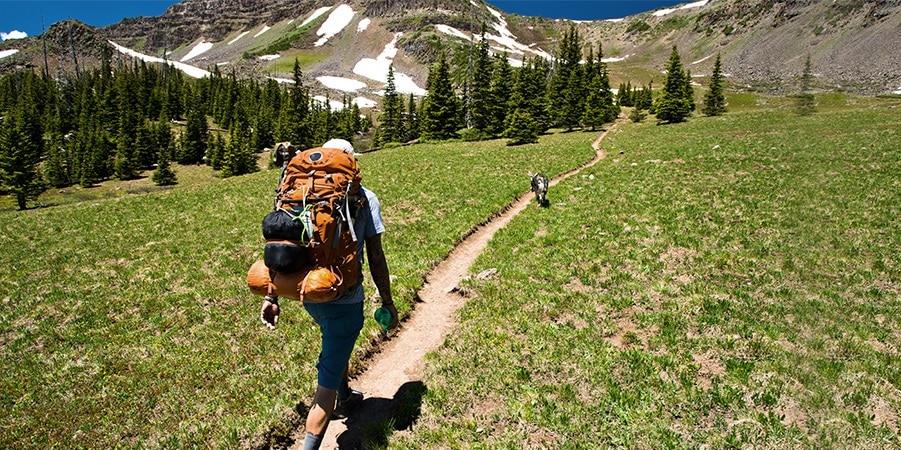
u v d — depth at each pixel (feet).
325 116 398.01
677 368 24.82
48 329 38.11
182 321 37.17
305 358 28.86
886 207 52.75
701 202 63.26
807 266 20.75
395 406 23.45
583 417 21.42
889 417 19.69
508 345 27.96
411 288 38.24
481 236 58.59
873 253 39.52
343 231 17.07
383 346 30.30
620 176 90.84
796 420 20.04
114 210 95.81
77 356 32.96
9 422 25.22
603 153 142.92
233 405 24.45
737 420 20.66
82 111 447.42
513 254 46.62
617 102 357.41
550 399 22.81
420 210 72.18
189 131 368.27
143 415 24.75
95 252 63.57
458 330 30.78
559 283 37.83
